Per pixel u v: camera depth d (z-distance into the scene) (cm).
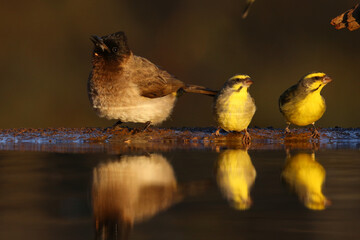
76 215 698
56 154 1138
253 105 1298
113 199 764
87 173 930
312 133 1392
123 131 1405
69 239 615
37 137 1391
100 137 1361
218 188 824
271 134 1377
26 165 1010
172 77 1426
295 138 1370
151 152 1155
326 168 977
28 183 858
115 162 1031
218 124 1323
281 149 1211
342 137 1383
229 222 670
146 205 739
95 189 816
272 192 804
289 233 630
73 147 1244
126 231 639
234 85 1268
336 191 809
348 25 1271
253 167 981
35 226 659
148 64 1389
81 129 1486
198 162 1023
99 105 1360
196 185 841
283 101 1358
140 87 1350
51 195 784
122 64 1337
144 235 627
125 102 1346
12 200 760
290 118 1363
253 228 647
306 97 1321
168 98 1420
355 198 771
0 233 637
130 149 1204
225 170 952
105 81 1337
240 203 739
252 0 1024
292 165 1002
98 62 1341
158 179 881
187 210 714
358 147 1244
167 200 761
